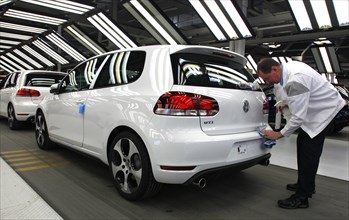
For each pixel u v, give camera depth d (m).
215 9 6.14
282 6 11.64
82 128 3.29
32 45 13.34
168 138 2.28
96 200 2.72
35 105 5.83
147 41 13.96
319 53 11.42
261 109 2.94
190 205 2.69
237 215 2.51
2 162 3.80
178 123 2.28
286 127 2.58
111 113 2.80
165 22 7.54
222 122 2.46
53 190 2.94
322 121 2.55
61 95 3.85
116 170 2.83
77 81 3.64
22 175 3.36
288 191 3.12
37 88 5.92
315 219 2.48
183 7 13.63
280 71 2.60
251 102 2.77
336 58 11.42
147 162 2.47
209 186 3.22
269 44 11.42
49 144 4.42
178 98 2.30
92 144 3.13
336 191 3.19
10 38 12.29
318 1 4.81
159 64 2.57
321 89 2.56
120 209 2.55
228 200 2.84
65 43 11.49
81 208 2.54
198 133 2.31
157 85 2.48
